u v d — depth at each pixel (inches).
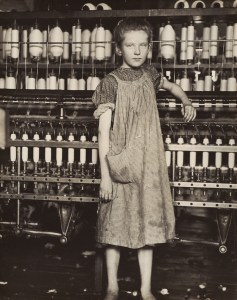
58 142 109.3
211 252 138.4
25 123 115.8
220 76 141.6
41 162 118.0
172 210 91.1
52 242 146.3
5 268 120.1
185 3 137.9
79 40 133.1
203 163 106.9
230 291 104.3
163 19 126.9
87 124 113.3
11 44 130.6
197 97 108.1
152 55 140.3
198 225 150.6
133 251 135.1
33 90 113.2
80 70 144.3
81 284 108.0
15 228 114.2
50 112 118.1
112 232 88.4
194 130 113.0
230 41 126.2
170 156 106.7
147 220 87.7
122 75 88.0
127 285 106.8
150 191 87.8
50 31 131.2
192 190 108.0
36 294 100.7
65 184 112.5
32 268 120.3
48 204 124.6
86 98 111.3
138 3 166.6
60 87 138.2
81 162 111.3
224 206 103.0
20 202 116.5
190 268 122.9
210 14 120.3
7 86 134.0
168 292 103.0
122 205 88.4
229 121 105.5
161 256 134.3
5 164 122.8
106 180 88.0
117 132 87.0
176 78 144.2
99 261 103.0
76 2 169.0
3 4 171.2
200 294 101.9
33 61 135.5
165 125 111.6
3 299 97.0
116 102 87.0
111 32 137.5
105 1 167.5
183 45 131.0
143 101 87.8
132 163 86.7
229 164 105.2
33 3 170.6
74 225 120.0
